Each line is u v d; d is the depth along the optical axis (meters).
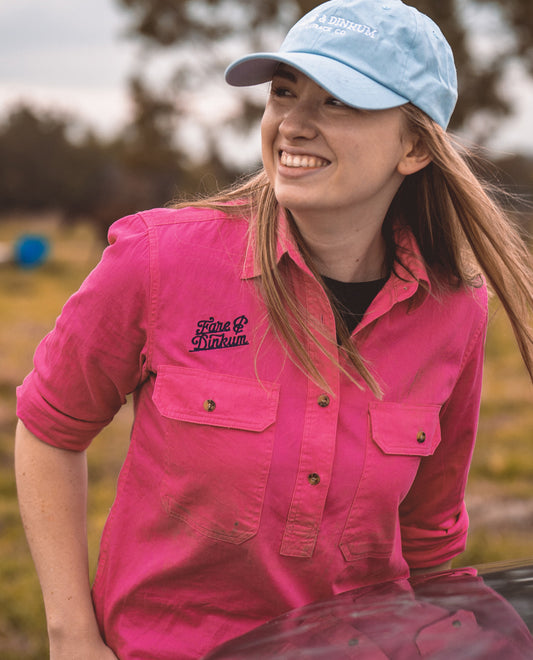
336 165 1.32
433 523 1.72
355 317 1.48
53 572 1.48
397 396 1.46
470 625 1.18
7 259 21.55
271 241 1.39
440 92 1.37
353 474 1.41
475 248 1.53
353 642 1.16
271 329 1.38
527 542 4.39
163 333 1.39
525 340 1.59
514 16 15.32
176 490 1.40
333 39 1.32
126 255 1.39
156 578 1.42
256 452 1.36
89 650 1.47
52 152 60.03
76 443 1.49
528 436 6.61
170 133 19.12
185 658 1.42
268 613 1.43
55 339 1.44
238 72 1.39
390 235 1.51
